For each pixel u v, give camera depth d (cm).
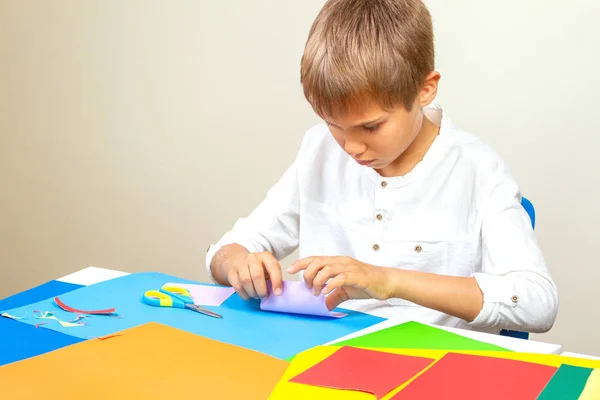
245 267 102
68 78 256
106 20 246
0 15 263
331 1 100
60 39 255
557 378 73
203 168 240
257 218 131
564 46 192
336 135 100
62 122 260
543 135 197
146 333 87
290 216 132
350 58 92
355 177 125
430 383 73
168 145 244
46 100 261
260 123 230
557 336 202
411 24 98
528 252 109
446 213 120
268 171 231
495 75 200
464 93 204
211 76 234
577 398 69
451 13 202
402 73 95
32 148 266
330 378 75
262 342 88
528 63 196
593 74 190
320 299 98
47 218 268
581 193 195
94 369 77
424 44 100
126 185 253
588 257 196
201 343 85
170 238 249
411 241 121
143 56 243
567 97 193
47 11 255
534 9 194
